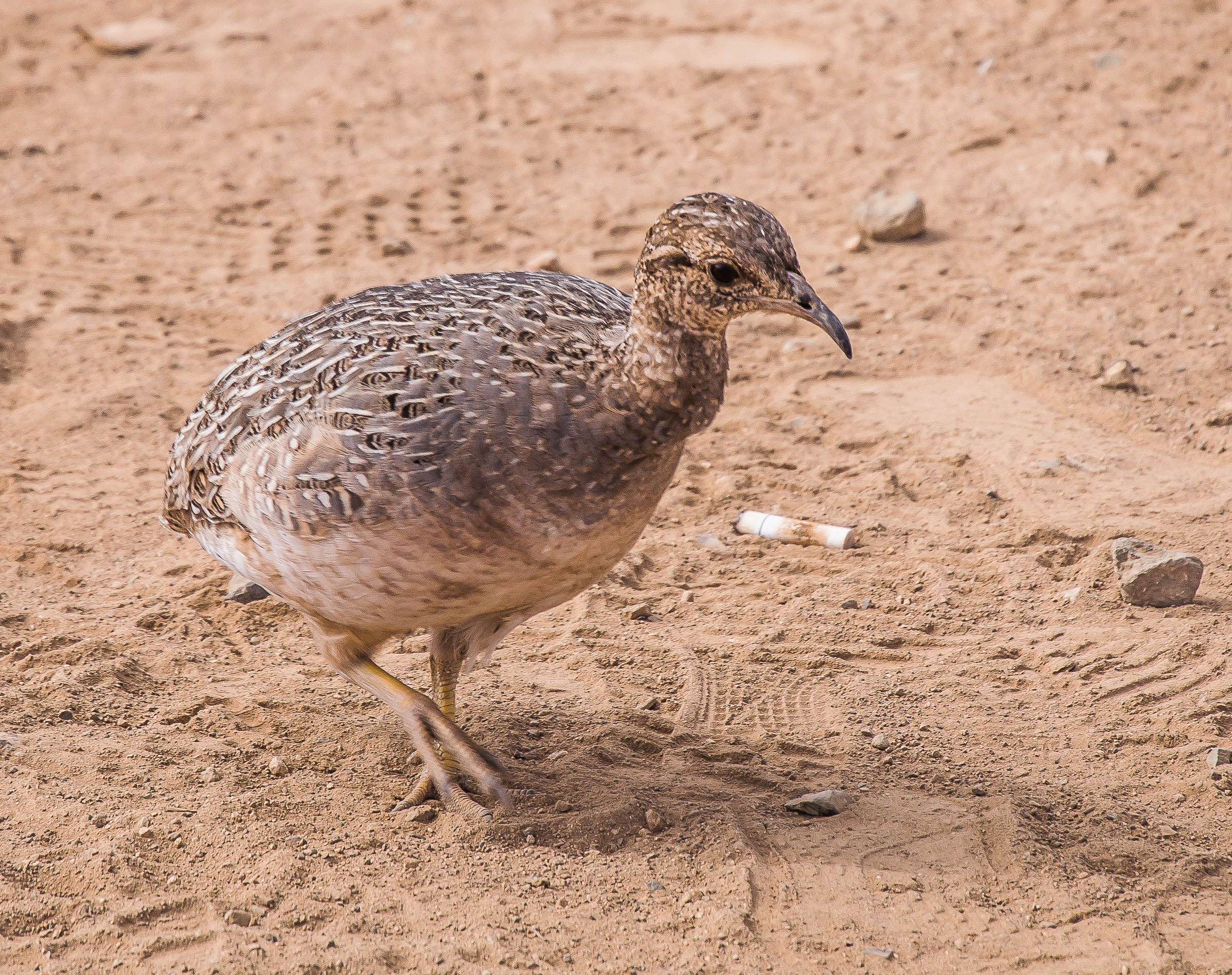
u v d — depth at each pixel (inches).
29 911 287.7
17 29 1133.1
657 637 420.2
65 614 426.3
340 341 310.2
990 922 290.0
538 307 306.3
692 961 278.2
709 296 281.9
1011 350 598.9
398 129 901.2
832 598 439.8
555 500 289.0
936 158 784.9
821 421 557.6
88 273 713.6
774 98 897.5
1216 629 406.3
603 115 898.1
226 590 442.9
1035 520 475.5
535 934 285.1
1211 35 872.9
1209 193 710.5
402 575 296.7
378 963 274.5
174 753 354.3
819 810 330.6
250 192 816.3
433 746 328.2
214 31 1114.1
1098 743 358.6
